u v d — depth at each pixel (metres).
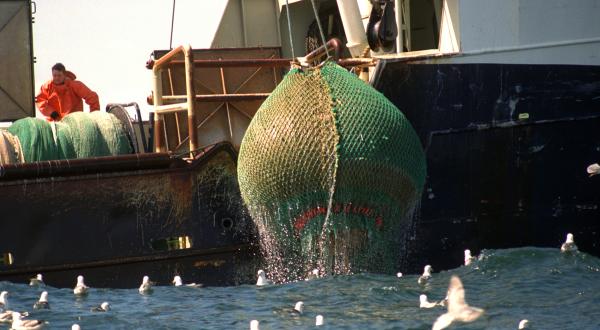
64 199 54.12
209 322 44.28
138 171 55.19
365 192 49.12
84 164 54.16
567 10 61.62
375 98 50.34
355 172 48.59
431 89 58.66
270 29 76.38
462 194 59.44
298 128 49.12
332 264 51.28
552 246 61.22
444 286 50.34
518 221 60.56
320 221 49.69
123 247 54.91
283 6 75.56
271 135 49.59
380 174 48.84
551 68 61.00
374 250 50.91
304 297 48.25
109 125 58.12
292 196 49.66
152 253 55.28
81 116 58.44
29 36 67.75
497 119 59.94
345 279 50.97
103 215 54.69
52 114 68.31
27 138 56.00
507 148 60.22
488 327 42.12
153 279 55.16
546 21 61.09
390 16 60.12
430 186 58.84
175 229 55.72
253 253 56.38
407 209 50.97
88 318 45.09
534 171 60.81
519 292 48.50
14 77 67.56
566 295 47.69
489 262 54.34
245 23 76.00
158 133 62.22
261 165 49.84
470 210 59.59
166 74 65.81
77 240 54.28
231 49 68.31
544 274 51.91
